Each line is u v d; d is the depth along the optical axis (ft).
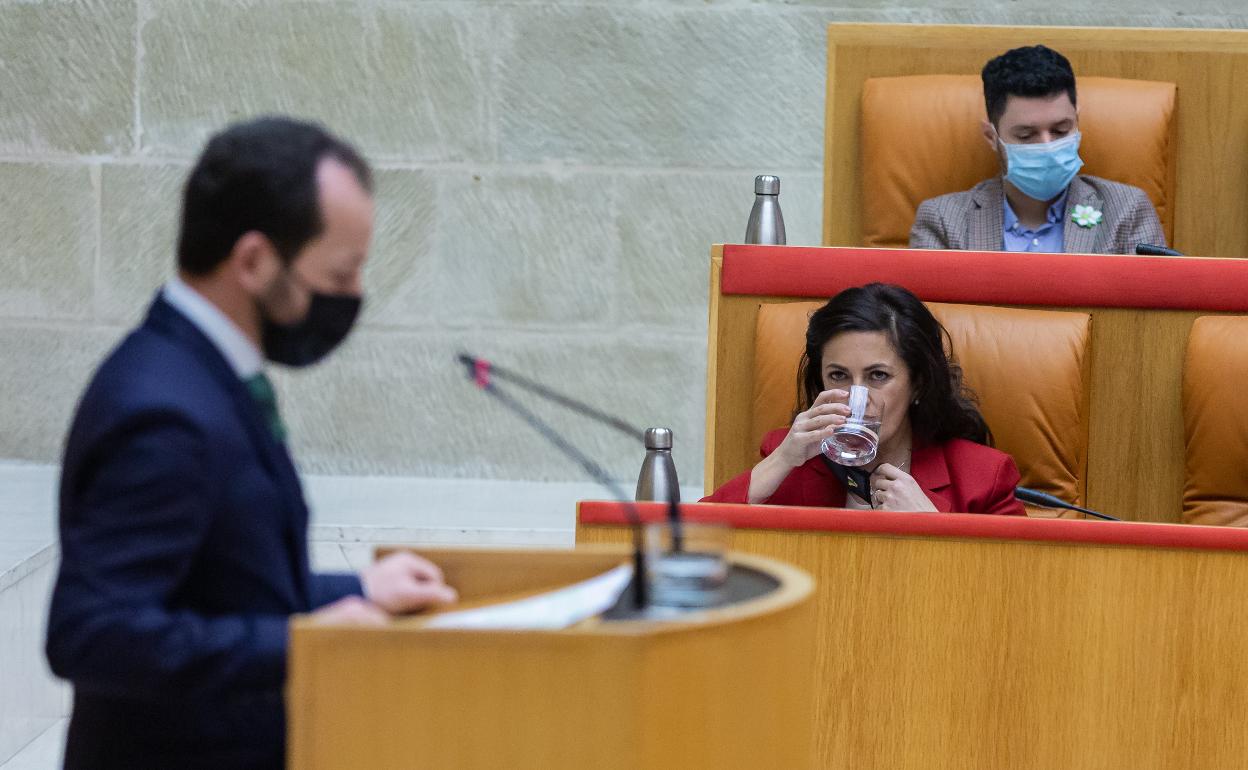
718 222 62.95
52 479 59.67
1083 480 41.34
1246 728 29.63
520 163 62.59
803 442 35.47
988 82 47.75
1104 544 29.76
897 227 50.42
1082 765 29.99
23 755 42.47
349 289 19.88
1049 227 48.06
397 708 17.49
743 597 20.15
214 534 18.57
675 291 63.05
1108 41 51.52
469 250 62.80
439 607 19.71
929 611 30.22
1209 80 51.26
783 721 18.83
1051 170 46.47
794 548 30.58
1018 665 30.04
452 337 62.95
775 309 41.50
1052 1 61.57
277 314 19.65
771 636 18.49
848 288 37.86
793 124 62.64
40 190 61.98
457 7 61.87
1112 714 29.89
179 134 61.98
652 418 63.31
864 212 51.21
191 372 18.74
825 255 41.86
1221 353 40.01
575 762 17.25
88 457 18.12
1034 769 30.12
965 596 30.14
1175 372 41.19
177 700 18.34
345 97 62.13
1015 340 40.55
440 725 17.44
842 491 37.09
